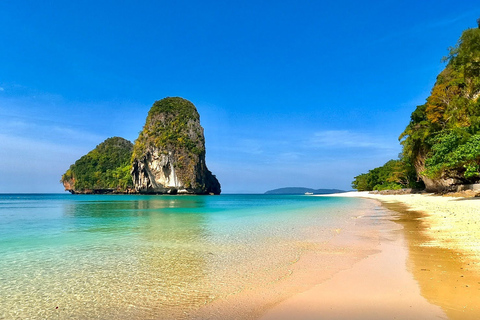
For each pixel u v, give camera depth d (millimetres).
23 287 6488
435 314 4332
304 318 4430
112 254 9711
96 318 4859
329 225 16391
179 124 138375
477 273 6320
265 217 22609
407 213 21812
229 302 5320
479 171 27000
